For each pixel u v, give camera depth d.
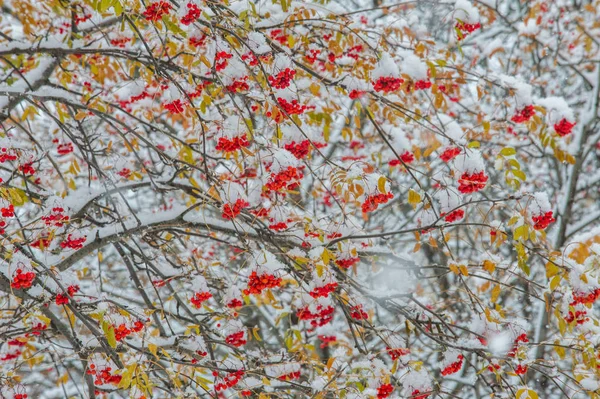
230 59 3.34
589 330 3.90
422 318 4.16
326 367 3.59
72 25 4.49
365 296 3.94
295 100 3.33
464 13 3.86
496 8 5.92
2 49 3.75
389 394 3.47
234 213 3.22
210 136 3.62
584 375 3.66
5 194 3.22
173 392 3.83
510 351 3.58
